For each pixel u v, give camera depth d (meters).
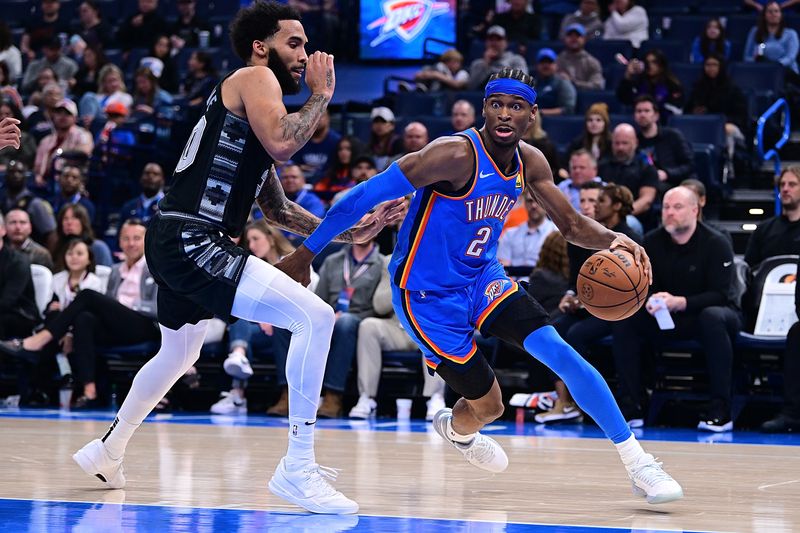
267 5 5.76
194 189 5.58
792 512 5.60
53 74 22.44
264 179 5.80
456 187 5.87
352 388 13.29
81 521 5.00
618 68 20.23
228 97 5.57
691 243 11.94
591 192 12.44
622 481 6.87
